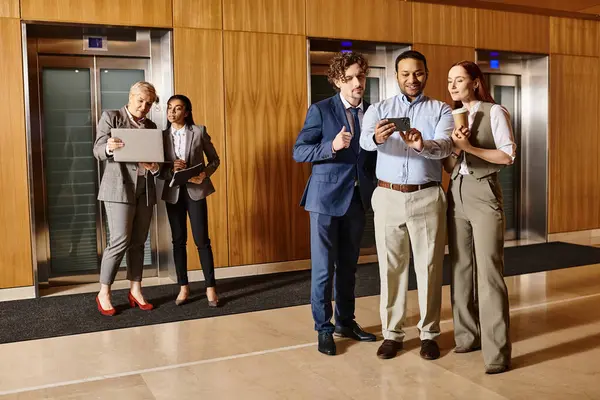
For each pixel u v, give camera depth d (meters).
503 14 6.54
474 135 3.02
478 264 3.02
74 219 5.26
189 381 2.99
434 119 3.12
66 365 3.24
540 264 5.69
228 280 5.27
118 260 4.22
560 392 2.74
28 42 4.97
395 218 3.16
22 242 4.73
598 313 4.04
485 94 3.07
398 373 3.03
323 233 3.29
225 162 5.35
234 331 3.81
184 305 4.46
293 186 5.60
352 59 3.26
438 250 3.16
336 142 3.10
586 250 6.38
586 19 7.08
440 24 6.20
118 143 3.97
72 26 4.85
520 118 7.03
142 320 4.07
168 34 5.12
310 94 5.65
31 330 3.87
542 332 3.63
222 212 5.36
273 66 5.48
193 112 5.23
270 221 5.53
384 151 3.18
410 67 3.09
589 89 7.15
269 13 5.45
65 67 5.15
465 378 2.94
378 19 5.88
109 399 2.79
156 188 4.68
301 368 3.13
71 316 4.19
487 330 3.00
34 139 5.04
